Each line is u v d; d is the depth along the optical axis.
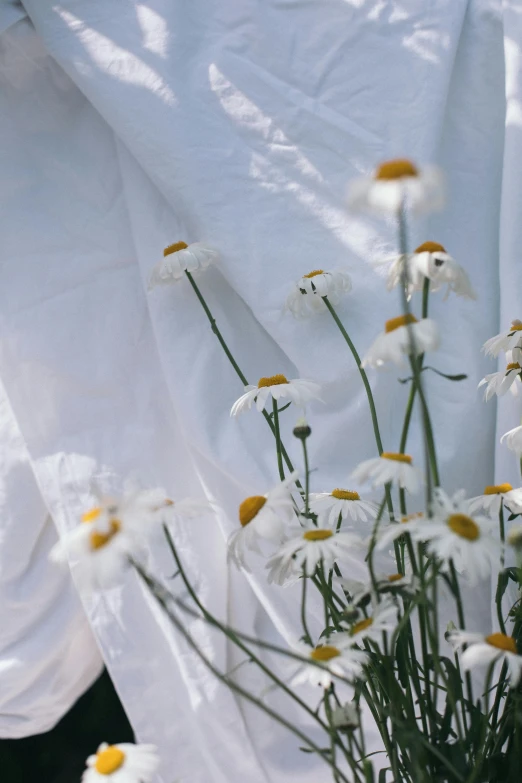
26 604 1.13
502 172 1.09
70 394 1.16
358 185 0.60
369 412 1.05
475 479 1.06
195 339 1.13
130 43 1.12
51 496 1.13
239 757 1.07
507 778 0.74
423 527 0.66
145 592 1.10
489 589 1.04
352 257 1.07
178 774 1.09
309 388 0.90
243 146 1.10
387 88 1.09
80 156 1.21
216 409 1.11
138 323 1.18
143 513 0.62
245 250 1.09
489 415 1.06
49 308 1.17
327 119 1.10
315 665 0.66
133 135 1.11
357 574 1.02
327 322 1.07
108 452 1.14
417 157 1.07
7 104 1.21
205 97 1.11
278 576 0.77
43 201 1.20
